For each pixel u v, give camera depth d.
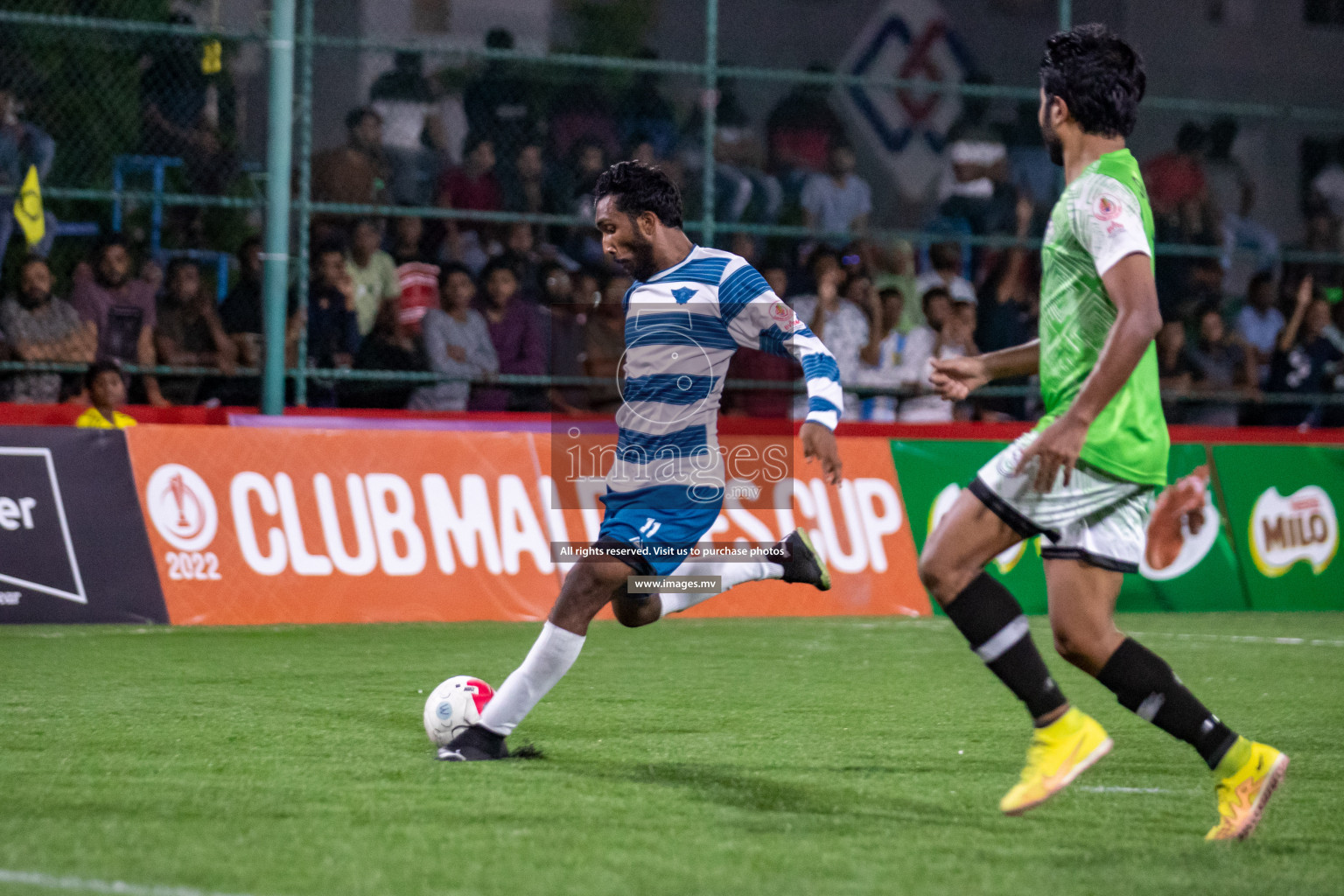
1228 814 12.46
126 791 13.74
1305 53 56.06
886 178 49.84
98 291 35.44
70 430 29.84
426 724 16.05
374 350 37.25
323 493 31.44
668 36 49.53
